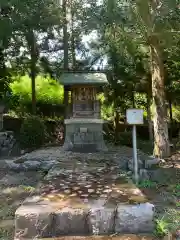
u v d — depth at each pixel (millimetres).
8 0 6480
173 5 5465
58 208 3244
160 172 5719
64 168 5363
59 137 11664
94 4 6145
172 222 3443
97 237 3074
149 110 11320
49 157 6676
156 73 7230
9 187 5027
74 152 7504
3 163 6898
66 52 10477
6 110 11492
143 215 3227
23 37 9453
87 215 3182
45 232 3115
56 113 13164
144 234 3158
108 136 11859
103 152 7555
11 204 4223
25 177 5617
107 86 11055
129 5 5984
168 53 7691
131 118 4727
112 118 13344
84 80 7676
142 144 11055
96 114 7953
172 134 12820
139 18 6152
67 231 3156
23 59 10461
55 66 11039
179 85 10039
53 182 4324
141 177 5352
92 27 6410
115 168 5414
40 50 10750
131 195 3682
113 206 3285
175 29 6176
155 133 7258
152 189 4812
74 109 7977
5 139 9203
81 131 7836
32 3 7156
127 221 3207
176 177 5484
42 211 3156
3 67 10328
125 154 7203
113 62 10461
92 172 5027
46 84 13984
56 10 8312
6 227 3436
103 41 9281
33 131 9242
